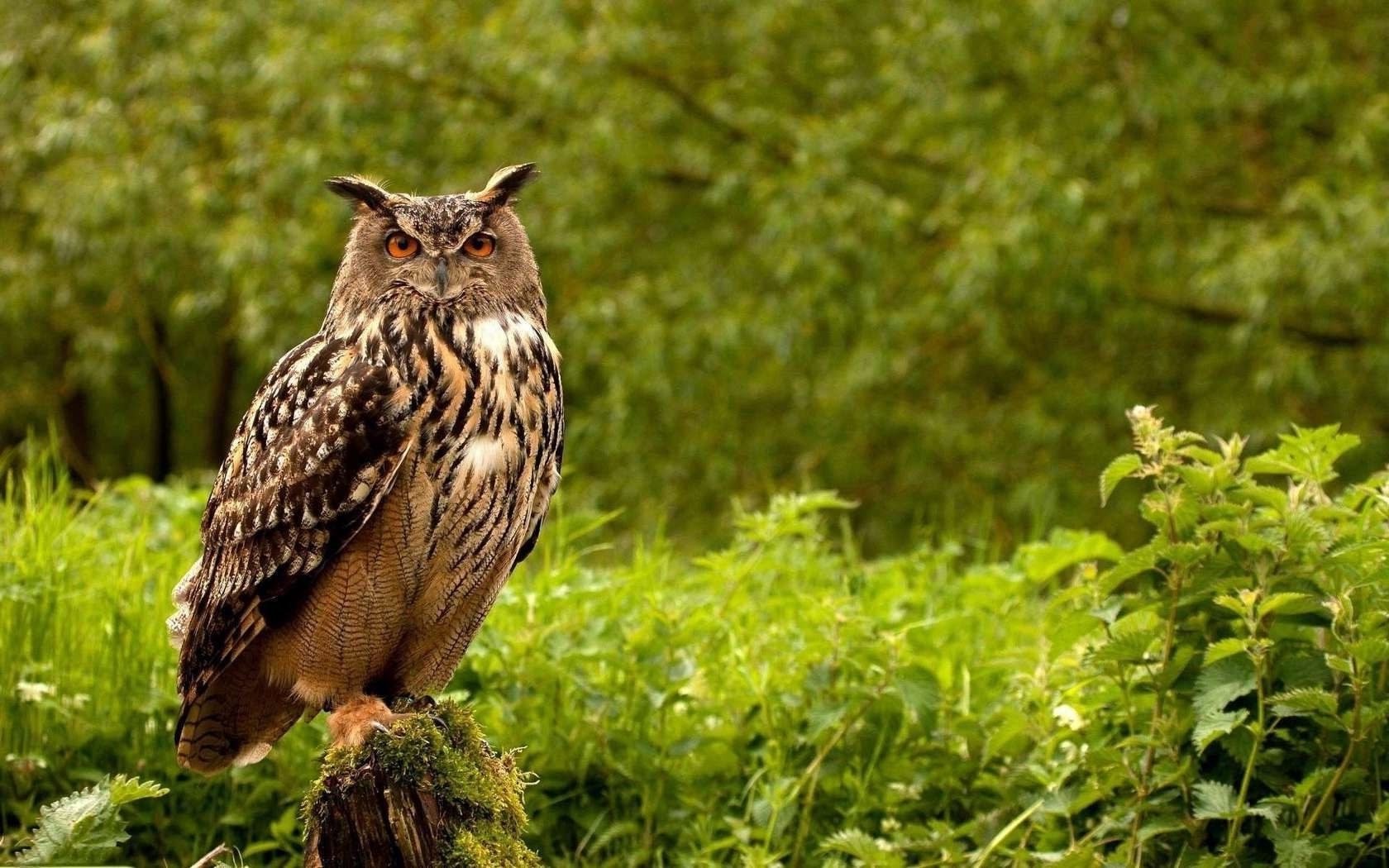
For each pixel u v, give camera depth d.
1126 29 16.81
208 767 6.05
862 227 16.34
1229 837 5.48
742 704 6.96
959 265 15.33
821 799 6.71
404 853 4.61
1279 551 5.56
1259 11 17.55
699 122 18.47
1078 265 16.25
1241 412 17.17
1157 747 5.75
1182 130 17.05
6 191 20.70
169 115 17.80
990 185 15.41
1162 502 5.75
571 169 17.22
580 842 6.82
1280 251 14.88
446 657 5.91
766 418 18.81
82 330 23.73
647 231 19.03
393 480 5.36
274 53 16.98
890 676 6.64
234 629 5.60
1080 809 6.05
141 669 7.18
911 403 18.81
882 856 5.90
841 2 18.27
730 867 6.61
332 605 5.53
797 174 16.33
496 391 5.49
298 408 5.50
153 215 18.06
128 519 9.27
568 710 7.04
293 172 16.80
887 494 18.45
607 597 7.65
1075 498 17.23
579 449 18.06
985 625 8.38
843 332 17.39
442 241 5.66
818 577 8.96
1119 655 5.70
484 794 4.70
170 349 28.41
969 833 6.41
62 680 7.04
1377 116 15.62
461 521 5.46
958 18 16.02
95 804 4.46
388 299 5.59
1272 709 5.50
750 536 7.84
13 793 6.64
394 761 4.64
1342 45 17.73
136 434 33.09
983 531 12.04
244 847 6.76
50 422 9.48
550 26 16.52
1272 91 16.23
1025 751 6.70
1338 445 5.80
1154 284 17.89
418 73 17.31
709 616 7.62
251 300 17.03
